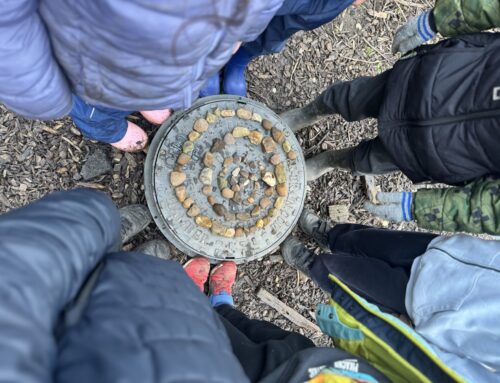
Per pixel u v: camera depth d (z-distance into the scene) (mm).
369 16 2279
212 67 851
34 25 754
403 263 1365
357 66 2268
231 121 1779
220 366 595
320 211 2176
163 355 540
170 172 1682
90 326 533
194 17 674
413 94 1260
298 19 1419
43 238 568
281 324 2072
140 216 1664
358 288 1399
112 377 481
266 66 2061
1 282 466
